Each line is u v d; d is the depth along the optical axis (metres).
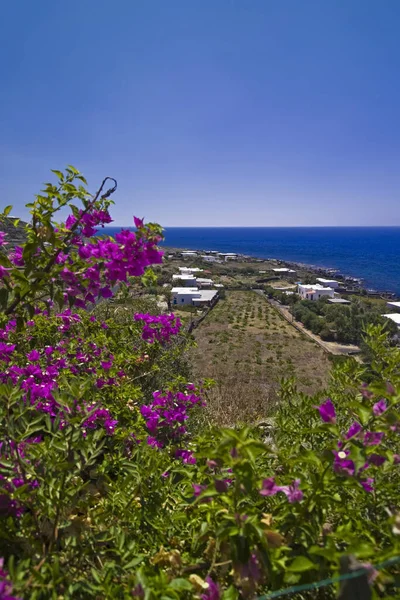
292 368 38.66
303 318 59.44
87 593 1.28
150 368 4.66
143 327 4.65
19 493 1.32
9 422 1.52
